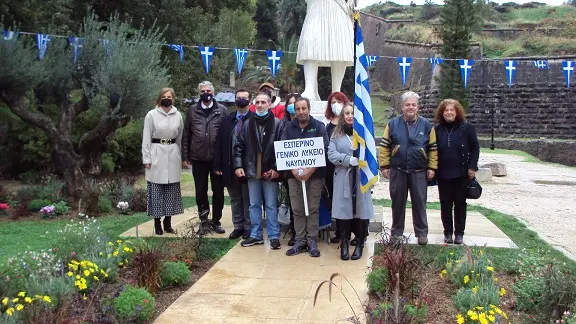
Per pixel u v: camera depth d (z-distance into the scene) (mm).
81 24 14906
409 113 6957
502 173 17547
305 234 6988
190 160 8109
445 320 4625
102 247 5840
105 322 4438
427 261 5957
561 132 30750
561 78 31219
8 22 12438
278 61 11523
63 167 10938
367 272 5988
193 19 19750
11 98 10523
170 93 7832
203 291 5484
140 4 17812
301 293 5410
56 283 4777
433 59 12781
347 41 9336
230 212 9891
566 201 12656
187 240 6773
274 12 54344
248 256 6777
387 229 7527
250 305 5098
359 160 6441
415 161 6996
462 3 29172
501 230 8523
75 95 13148
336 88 9711
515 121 31797
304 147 6695
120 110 10641
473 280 5254
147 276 5363
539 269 5500
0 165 14961
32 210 10023
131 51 10594
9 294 4434
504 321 4539
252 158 7090
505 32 39000
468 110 32062
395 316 3986
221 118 8000
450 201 7320
